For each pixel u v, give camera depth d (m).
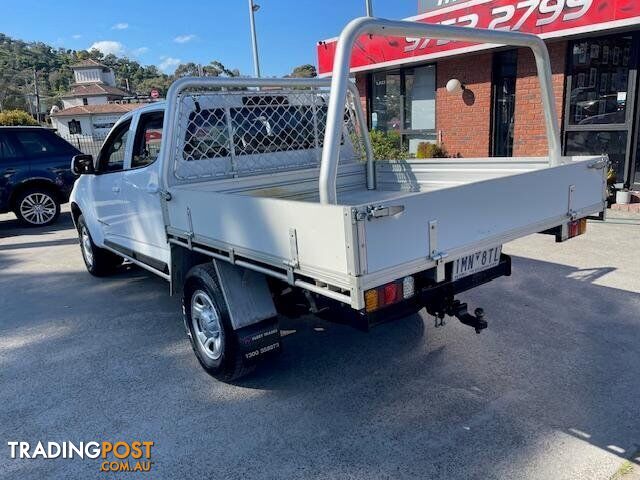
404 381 3.37
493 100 9.54
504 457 2.59
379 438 2.79
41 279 6.14
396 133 11.80
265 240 2.72
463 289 2.93
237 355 3.20
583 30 7.43
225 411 3.13
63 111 59.78
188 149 3.95
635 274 5.05
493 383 3.28
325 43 12.02
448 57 9.91
